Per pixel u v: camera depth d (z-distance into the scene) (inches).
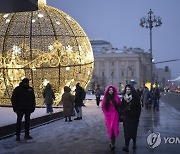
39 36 835.4
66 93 693.9
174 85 4963.1
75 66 866.1
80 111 726.5
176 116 832.3
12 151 365.4
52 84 849.5
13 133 490.9
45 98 716.7
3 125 475.8
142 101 1208.8
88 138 460.1
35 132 518.6
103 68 5590.6
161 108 1169.4
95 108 1087.0
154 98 1063.0
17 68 829.8
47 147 390.9
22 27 837.2
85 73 896.3
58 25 855.7
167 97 2082.9
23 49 827.4
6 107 863.7
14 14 857.5
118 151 368.5
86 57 892.6
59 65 843.4
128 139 366.6
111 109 383.6
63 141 434.0
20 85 446.0
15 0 436.8
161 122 677.3
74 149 378.9
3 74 836.0
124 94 377.7
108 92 388.5
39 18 849.5
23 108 441.1
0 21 852.6
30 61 828.6
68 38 857.5
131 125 369.4
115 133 380.2
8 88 850.1
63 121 689.0
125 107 370.9
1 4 453.7
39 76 838.5
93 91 2955.2
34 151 366.0
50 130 543.2
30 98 446.0
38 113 701.3
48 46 834.8
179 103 1480.1
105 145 406.0
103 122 666.8
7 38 829.8
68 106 689.0
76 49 866.8
